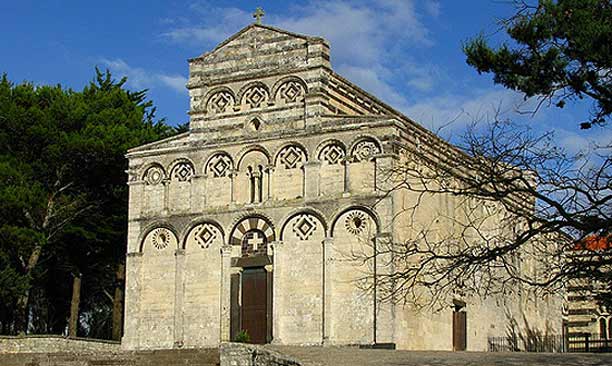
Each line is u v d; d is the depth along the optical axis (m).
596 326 78.56
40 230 65.19
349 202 52.75
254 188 55.62
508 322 64.31
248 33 57.75
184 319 55.59
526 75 32.81
